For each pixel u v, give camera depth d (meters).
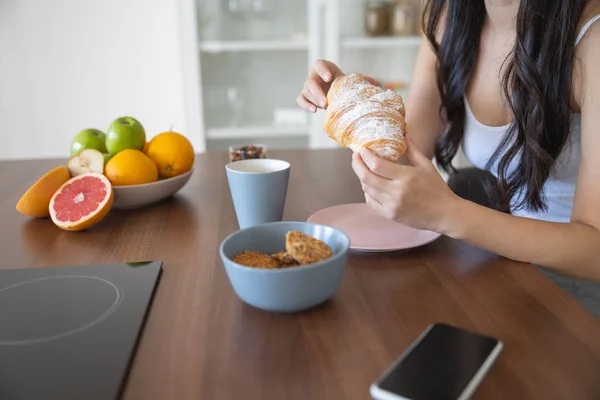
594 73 0.87
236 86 2.48
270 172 0.81
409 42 2.44
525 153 0.98
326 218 0.89
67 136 2.63
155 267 0.73
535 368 0.52
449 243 0.81
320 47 2.41
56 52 2.51
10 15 2.44
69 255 0.79
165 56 2.57
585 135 0.87
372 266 0.74
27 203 0.92
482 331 0.58
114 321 0.60
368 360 0.54
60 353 0.54
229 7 2.37
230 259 0.65
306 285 0.59
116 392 0.49
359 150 0.73
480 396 0.48
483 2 1.13
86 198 0.91
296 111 2.51
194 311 0.63
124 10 2.49
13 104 2.55
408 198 0.73
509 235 0.74
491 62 1.13
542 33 0.92
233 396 0.49
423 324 0.60
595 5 0.91
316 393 0.49
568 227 0.77
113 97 2.61
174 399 0.49
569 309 0.62
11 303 0.64
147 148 1.03
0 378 0.51
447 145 1.25
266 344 0.56
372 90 0.79
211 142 2.52
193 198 1.05
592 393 0.48
